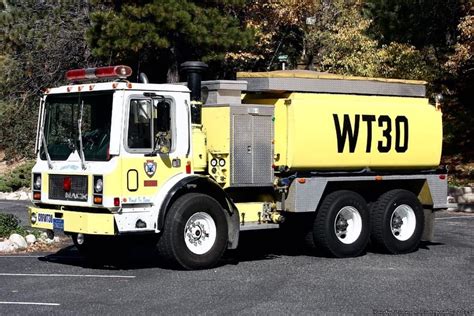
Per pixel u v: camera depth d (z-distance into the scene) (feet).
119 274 37.22
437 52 94.32
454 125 101.04
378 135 45.70
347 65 87.30
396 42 90.53
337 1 96.89
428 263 41.86
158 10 75.15
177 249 37.78
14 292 32.58
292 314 28.68
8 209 68.23
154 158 37.81
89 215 36.78
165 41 75.87
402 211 46.52
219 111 41.34
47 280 35.50
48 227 38.88
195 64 41.09
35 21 89.30
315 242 43.86
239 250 46.75
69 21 89.97
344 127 44.14
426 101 49.14
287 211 42.73
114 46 76.54
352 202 44.29
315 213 43.68
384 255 45.27
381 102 46.83
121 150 36.83
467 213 71.31
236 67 96.84
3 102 97.19
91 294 32.14
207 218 39.06
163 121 38.19
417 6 91.30
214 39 79.15
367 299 31.58
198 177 38.58
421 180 48.39
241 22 93.40
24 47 91.25
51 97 40.11
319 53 95.76
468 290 33.86
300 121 42.37
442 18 91.04
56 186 38.81
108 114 37.42
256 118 42.16
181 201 38.09
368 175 45.55
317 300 31.24
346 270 39.01
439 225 60.85
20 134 97.81
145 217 37.35
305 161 42.65
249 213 42.22
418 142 47.62
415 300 31.58
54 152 39.34
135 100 37.52
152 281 35.19
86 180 37.27
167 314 28.48
